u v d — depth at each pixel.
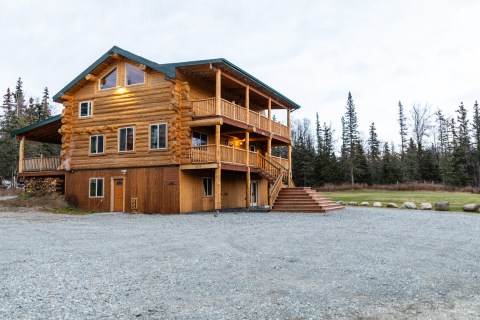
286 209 20.92
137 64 21.92
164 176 20.66
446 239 11.00
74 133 23.84
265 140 26.95
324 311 4.79
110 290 5.73
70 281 6.25
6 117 62.16
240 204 26.42
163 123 20.94
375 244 10.05
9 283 6.13
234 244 9.98
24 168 26.83
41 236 11.55
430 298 5.35
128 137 21.98
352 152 60.47
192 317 4.57
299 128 82.44
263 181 29.75
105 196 22.42
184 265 7.44
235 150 21.34
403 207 24.00
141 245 9.81
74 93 24.12
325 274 6.75
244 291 5.68
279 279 6.39
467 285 6.04
